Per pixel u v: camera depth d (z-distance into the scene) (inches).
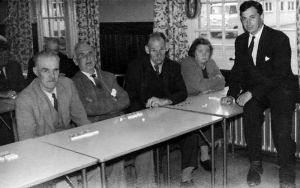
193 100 149.4
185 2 203.8
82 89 141.6
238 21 193.8
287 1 185.3
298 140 161.6
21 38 302.8
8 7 306.3
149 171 132.4
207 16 206.7
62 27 287.1
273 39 135.2
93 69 146.3
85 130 110.0
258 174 135.7
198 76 161.9
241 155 179.6
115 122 119.6
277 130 133.8
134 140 100.7
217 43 207.5
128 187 136.7
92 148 95.2
